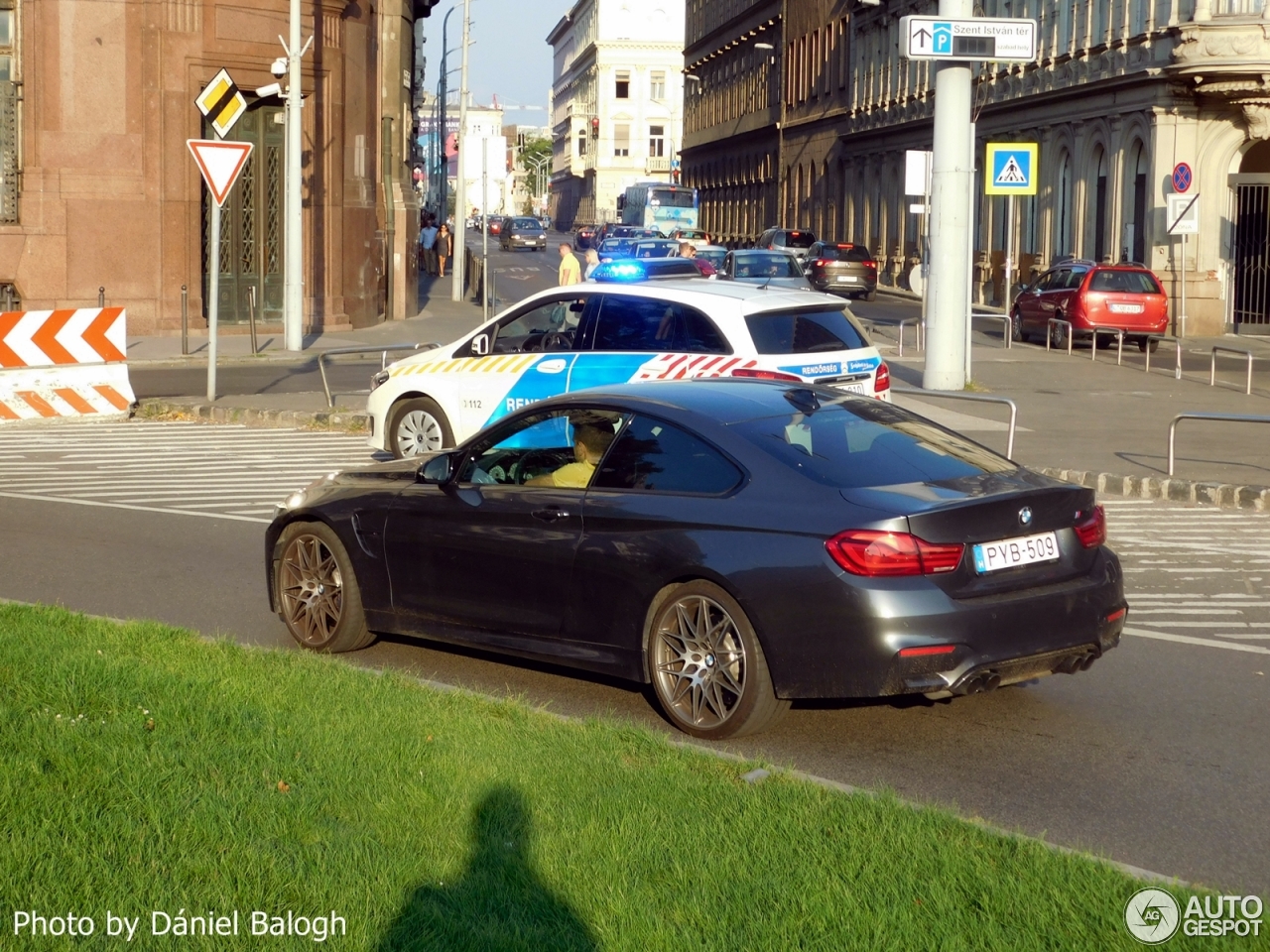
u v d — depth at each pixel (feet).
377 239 111.24
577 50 521.24
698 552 21.31
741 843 15.61
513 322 44.86
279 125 95.76
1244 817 18.43
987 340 110.73
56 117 88.53
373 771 17.71
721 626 21.29
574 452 23.67
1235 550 36.32
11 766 17.28
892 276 192.85
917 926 13.60
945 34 66.74
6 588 31.17
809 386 24.66
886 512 20.26
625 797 17.01
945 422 59.36
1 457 50.16
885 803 17.02
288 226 86.94
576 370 42.50
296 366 81.25
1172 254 115.55
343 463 48.83
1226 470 47.60
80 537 36.83
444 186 256.73
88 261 89.81
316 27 97.04
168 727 19.36
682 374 40.34
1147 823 18.21
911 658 19.84
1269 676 25.26
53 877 14.23
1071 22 134.72
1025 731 22.09
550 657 23.40
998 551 20.79
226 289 94.94
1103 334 101.91
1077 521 21.79
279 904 13.83
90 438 54.65
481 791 17.07
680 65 460.96
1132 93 120.37
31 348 57.98
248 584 31.83
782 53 258.57
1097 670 25.59
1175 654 26.71
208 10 91.35
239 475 46.60
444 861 15.01
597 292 42.86
